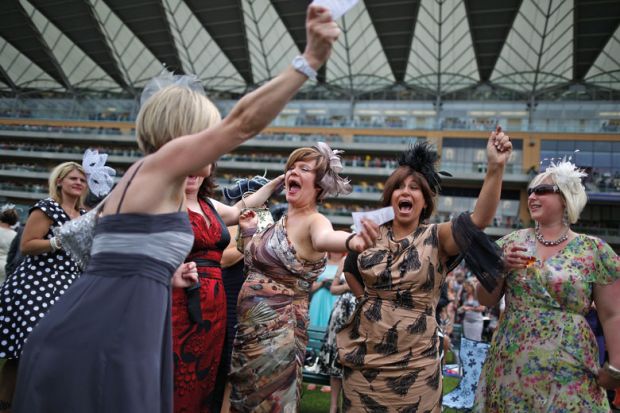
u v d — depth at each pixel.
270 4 33.06
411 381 2.39
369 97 41.03
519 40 33.38
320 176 2.61
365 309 2.57
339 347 2.61
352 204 36.44
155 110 1.57
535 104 37.78
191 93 1.62
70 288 1.48
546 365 2.33
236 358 2.53
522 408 2.35
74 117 45.06
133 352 1.36
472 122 37.38
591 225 33.31
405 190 2.60
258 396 2.43
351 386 2.52
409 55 36.69
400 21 33.06
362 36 35.16
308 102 41.53
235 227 3.53
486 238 2.23
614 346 2.30
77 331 1.37
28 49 40.91
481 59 35.97
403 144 36.88
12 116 45.41
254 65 40.03
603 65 34.78
